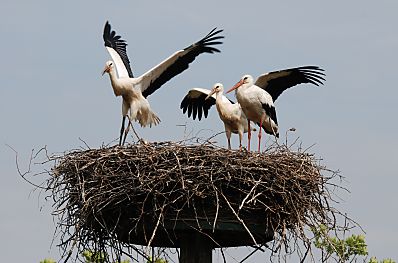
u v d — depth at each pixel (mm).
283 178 13836
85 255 15422
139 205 13734
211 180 13359
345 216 14391
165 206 13570
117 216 14109
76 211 14133
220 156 13750
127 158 13891
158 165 13641
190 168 13523
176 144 13922
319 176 14453
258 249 14266
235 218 13805
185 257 14359
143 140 14258
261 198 13867
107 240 14469
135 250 14438
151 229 13805
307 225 14125
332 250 14305
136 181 13641
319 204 14359
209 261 14375
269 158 14039
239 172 13648
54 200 14445
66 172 14453
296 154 14445
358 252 15930
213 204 13695
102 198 13680
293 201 13961
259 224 14000
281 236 13812
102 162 14000
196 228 13672
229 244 15078
